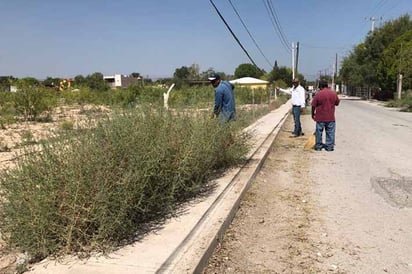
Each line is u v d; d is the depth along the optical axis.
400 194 6.68
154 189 4.84
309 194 6.76
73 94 26.27
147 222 4.71
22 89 20.06
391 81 46.16
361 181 7.61
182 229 4.49
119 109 5.45
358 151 11.13
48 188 3.75
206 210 5.20
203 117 7.11
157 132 5.34
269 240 4.76
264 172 8.38
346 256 4.34
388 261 4.23
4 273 3.45
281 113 25.84
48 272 3.42
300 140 13.65
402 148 11.62
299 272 3.97
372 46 52.94
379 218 5.53
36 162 3.94
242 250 4.46
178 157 5.39
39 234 3.70
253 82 46.31
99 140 4.28
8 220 3.82
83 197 3.80
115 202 3.95
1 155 9.07
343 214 5.71
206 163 6.41
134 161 4.31
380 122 20.61
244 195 6.48
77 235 3.82
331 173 8.35
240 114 10.93
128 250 3.89
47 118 20.19
